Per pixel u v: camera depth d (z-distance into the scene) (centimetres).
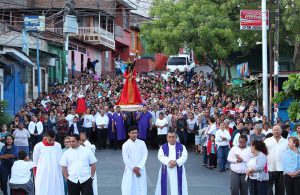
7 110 3634
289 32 4319
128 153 1675
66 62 4731
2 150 1927
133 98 3161
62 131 2092
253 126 2333
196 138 2944
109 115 3106
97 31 6156
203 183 2166
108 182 2172
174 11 4369
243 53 4562
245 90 3697
